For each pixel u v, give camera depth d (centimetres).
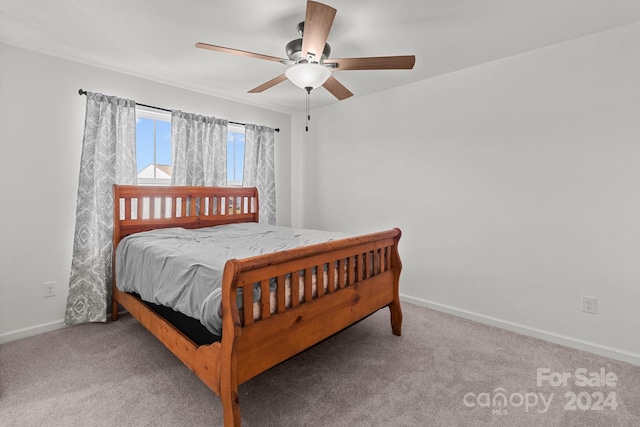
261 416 164
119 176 287
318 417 163
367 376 200
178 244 238
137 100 304
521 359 220
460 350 233
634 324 214
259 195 405
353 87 335
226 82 321
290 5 188
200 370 160
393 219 344
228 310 138
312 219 429
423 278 322
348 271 210
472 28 214
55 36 229
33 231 252
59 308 265
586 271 231
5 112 238
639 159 209
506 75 262
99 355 222
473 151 283
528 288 258
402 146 332
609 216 221
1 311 239
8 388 184
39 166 253
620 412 168
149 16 202
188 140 333
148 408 169
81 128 272
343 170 389
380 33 220
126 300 256
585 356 224
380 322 284
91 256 272
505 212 267
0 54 235
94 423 158
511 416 164
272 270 157
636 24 208
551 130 242
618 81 215
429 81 309
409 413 167
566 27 213
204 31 221
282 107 415
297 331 171
